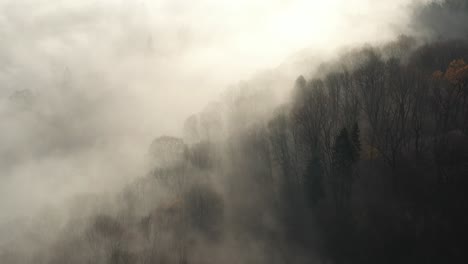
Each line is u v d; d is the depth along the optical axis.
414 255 57.84
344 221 68.88
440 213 60.16
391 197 67.31
